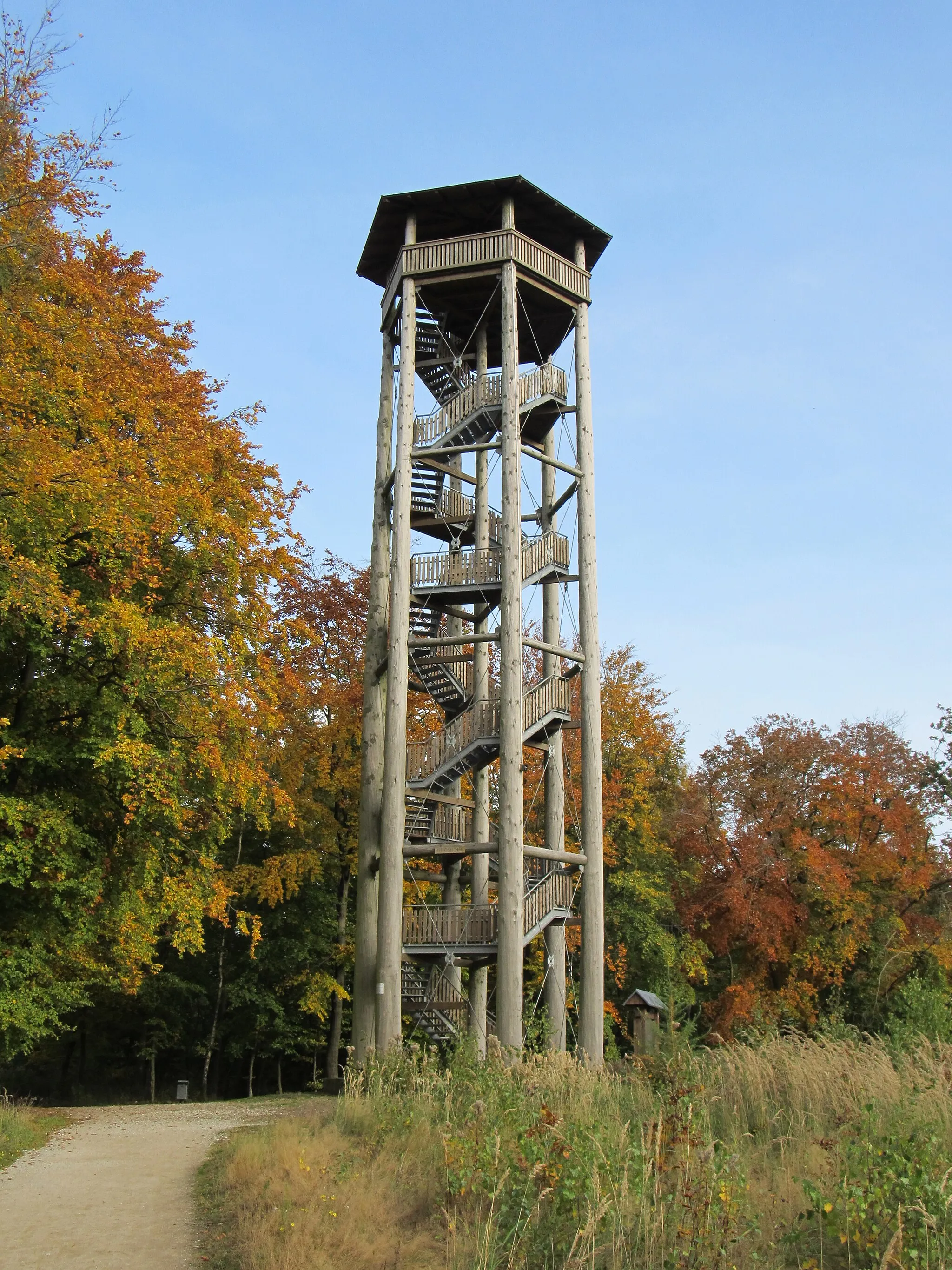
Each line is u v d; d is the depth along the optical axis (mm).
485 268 26859
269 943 33375
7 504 16156
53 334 18141
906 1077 13398
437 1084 15992
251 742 21062
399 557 25531
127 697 18766
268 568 21422
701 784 40469
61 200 15836
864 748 40281
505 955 22734
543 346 31016
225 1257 10055
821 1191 9789
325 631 33188
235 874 30766
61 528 17312
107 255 23219
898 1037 16062
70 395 18438
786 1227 9391
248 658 21188
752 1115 13703
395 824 24250
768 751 39594
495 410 26266
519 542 24750
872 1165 9500
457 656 27109
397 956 23750
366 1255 9406
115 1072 42594
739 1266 8539
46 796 18328
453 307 28953
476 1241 9141
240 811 25641
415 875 28406
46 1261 10227
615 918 36969
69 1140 17297
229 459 21234
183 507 19391
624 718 38125
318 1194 11203
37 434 15695
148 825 20016
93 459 17203
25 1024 19219
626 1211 9188
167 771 18469
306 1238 9781
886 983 37250
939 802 39406
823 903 36875
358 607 33688
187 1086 35156
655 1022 18188
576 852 31969
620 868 38344
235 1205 11578
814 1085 13664
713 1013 37656
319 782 31203
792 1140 12297
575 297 28172
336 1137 14391
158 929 25766
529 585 25656
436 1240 9836
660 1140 10133
